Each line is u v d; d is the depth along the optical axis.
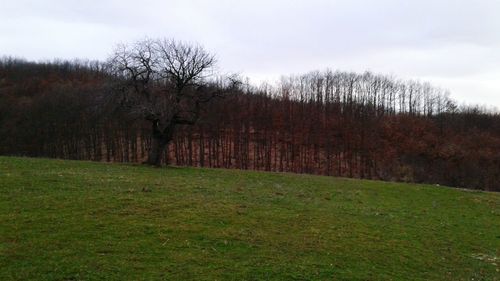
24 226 19.00
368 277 17.34
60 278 14.52
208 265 16.67
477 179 93.38
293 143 111.06
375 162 102.00
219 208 24.80
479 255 22.88
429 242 23.78
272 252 18.84
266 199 29.30
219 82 57.56
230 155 101.44
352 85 152.88
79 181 28.97
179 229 20.42
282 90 142.50
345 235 22.64
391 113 133.88
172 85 47.50
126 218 21.30
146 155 101.06
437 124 123.31
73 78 140.75
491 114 137.00
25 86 129.62
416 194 39.22
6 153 100.19
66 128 105.19
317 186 38.75
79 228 19.31
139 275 15.25
